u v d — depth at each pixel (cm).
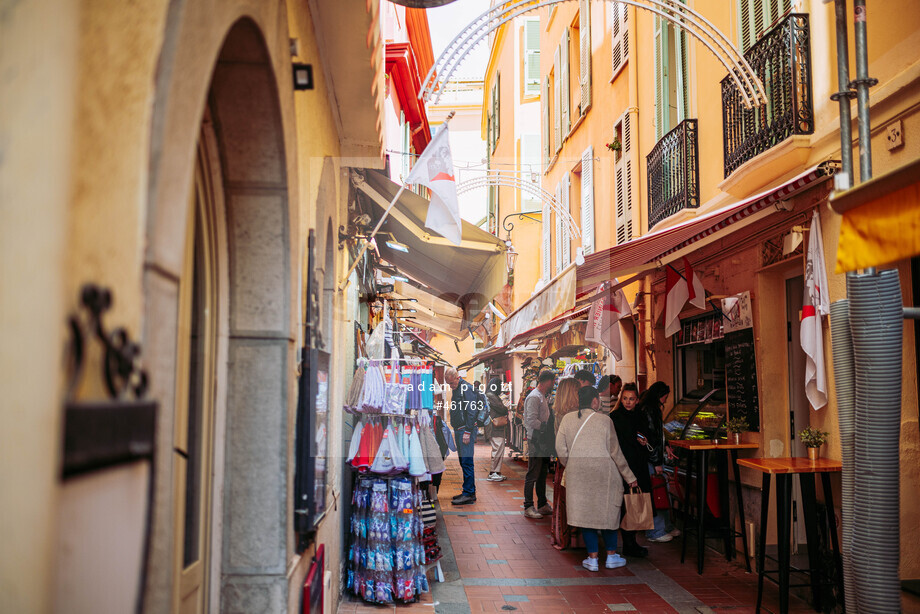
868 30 518
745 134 688
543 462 955
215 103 277
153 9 144
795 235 590
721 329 812
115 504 130
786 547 534
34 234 119
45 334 118
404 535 568
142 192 139
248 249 307
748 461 566
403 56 985
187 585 267
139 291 139
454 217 486
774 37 624
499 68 1684
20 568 113
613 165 1170
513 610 563
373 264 823
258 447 306
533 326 726
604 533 702
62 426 113
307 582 347
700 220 619
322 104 434
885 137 487
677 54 934
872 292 356
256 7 233
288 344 307
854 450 400
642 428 773
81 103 130
